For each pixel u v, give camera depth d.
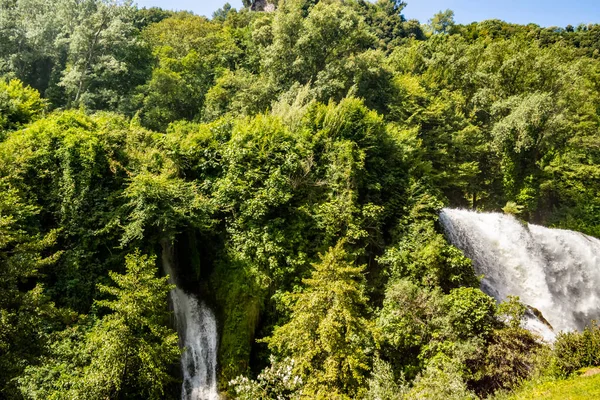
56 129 17.16
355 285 14.24
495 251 25.14
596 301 25.62
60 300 14.73
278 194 19.14
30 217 15.32
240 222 18.77
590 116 47.00
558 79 40.19
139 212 15.52
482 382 13.33
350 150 21.22
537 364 13.00
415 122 36.44
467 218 25.56
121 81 35.97
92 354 12.62
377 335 13.80
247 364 15.89
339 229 19.31
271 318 17.36
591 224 36.16
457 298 15.66
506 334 13.90
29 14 37.53
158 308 13.47
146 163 18.33
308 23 35.34
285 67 34.91
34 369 12.18
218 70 43.09
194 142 20.73
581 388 10.77
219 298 17.47
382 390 12.78
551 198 39.22
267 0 92.62
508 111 39.81
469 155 38.22
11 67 32.50
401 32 91.94
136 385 13.05
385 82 36.28
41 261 11.74
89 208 16.30
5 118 19.72
